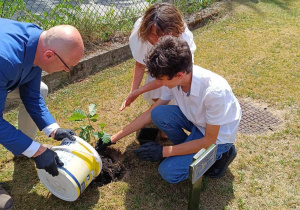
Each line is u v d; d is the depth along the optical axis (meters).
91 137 3.22
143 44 2.97
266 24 6.18
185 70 2.17
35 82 2.51
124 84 4.23
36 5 5.82
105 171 2.85
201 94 2.41
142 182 2.79
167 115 2.77
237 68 4.61
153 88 2.97
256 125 3.50
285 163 2.98
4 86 2.04
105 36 4.91
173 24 2.53
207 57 4.91
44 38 2.06
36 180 2.80
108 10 5.95
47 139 3.23
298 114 3.66
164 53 2.09
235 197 2.65
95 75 4.45
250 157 3.05
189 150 2.52
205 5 6.60
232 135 2.58
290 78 4.35
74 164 2.40
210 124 2.40
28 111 2.57
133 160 3.02
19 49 2.02
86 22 4.76
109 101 3.88
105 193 2.68
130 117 3.61
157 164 2.98
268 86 4.17
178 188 2.74
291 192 2.70
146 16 2.61
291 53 5.06
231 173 2.88
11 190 2.69
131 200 2.62
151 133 3.23
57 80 4.11
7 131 2.13
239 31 5.86
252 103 3.87
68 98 3.91
